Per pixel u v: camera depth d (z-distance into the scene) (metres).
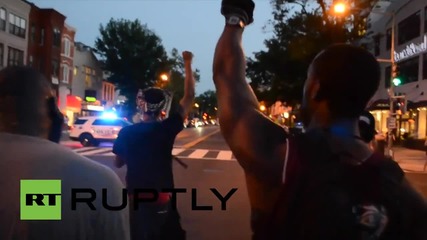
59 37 59.09
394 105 30.45
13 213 2.00
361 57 1.93
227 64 2.02
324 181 1.74
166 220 4.39
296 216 1.76
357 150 1.81
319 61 1.96
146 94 4.55
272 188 1.83
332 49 1.97
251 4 2.10
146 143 4.34
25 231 2.00
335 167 1.75
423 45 42.78
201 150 31.08
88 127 31.62
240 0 2.08
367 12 47.72
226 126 1.94
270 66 52.38
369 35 55.78
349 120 1.93
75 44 70.62
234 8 2.07
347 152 1.77
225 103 1.95
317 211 1.72
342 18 46.91
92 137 31.53
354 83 1.90
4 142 2.09
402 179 1.78
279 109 78.12
